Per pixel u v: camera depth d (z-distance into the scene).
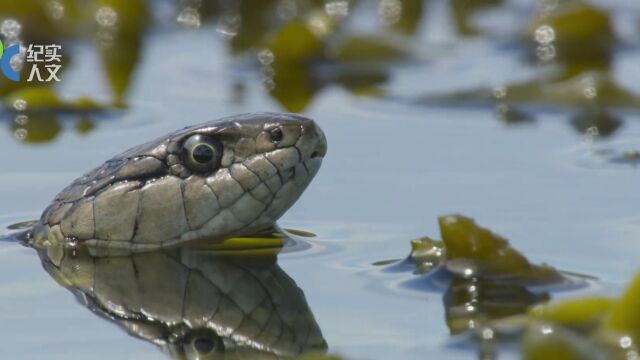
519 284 10.45
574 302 9.34
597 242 11.38
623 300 8.99
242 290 10.63
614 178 13.30
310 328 9.73
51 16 20.53
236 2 22.30
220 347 9.43
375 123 15.62
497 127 15.44
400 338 9.43
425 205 12.61
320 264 11.18
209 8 22.30
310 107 16.52
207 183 11.84
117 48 20.08
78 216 12.03
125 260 11.60
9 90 17.72
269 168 11.75
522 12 22.16
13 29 20.22
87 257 11.69
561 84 16.94
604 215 12.14
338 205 12.70
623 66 18.84
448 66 18.89
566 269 10.73
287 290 10.57
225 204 11.83
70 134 15.38
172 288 10.76
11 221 12.58
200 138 11.86
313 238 11.88
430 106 16.47
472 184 13.21
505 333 9.38
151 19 21.22
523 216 12.20
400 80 18.03
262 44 19.77
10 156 14.53
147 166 11.99
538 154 14.27
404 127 15.42
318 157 11.94
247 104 16.66
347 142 14.80
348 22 21.91
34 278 11.06
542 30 19.98
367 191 13.07
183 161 11.92
